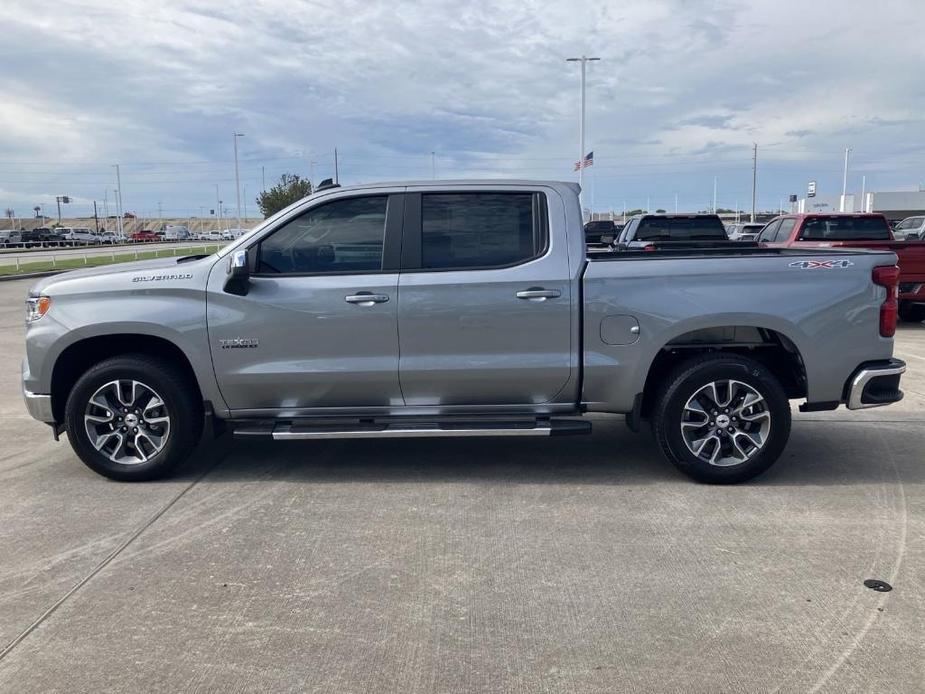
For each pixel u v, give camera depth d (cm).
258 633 339
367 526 457
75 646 330
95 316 519
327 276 520
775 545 427
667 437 519
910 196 5806
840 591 374
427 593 374
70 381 556
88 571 399
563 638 334
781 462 580
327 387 525
